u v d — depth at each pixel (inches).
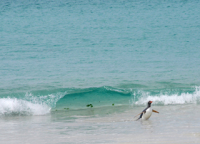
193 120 1989.4
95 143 1397.6
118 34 7657.5
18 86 3629.4
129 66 4877.0
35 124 2017.7
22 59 5260.8
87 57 5492.1
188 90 3444.9
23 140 1521.9
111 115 2333.9
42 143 1446.9
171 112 2361.0
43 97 3110.2
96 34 7667.3
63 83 3801.7
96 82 3882.9
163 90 3449.8
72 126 1902.1
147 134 1569.9
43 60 5221.5
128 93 3253.0
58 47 6314.0
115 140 1445.6
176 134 1542.8
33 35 7504.9
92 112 2501.2
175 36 7504.9
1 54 5625.0
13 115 2410.2
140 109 2615.7
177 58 5511.8
